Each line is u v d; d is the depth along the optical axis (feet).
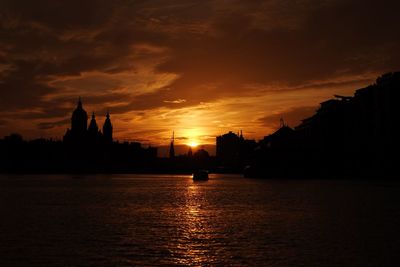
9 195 368.68
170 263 113.91
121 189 474.08
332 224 175.52
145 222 187.32
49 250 128.26
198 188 489.26
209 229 165.99
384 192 351.46
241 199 316.19
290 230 161.68
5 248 131.03
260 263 112.88
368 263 111.75
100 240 143.23
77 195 371.15
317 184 505.66
